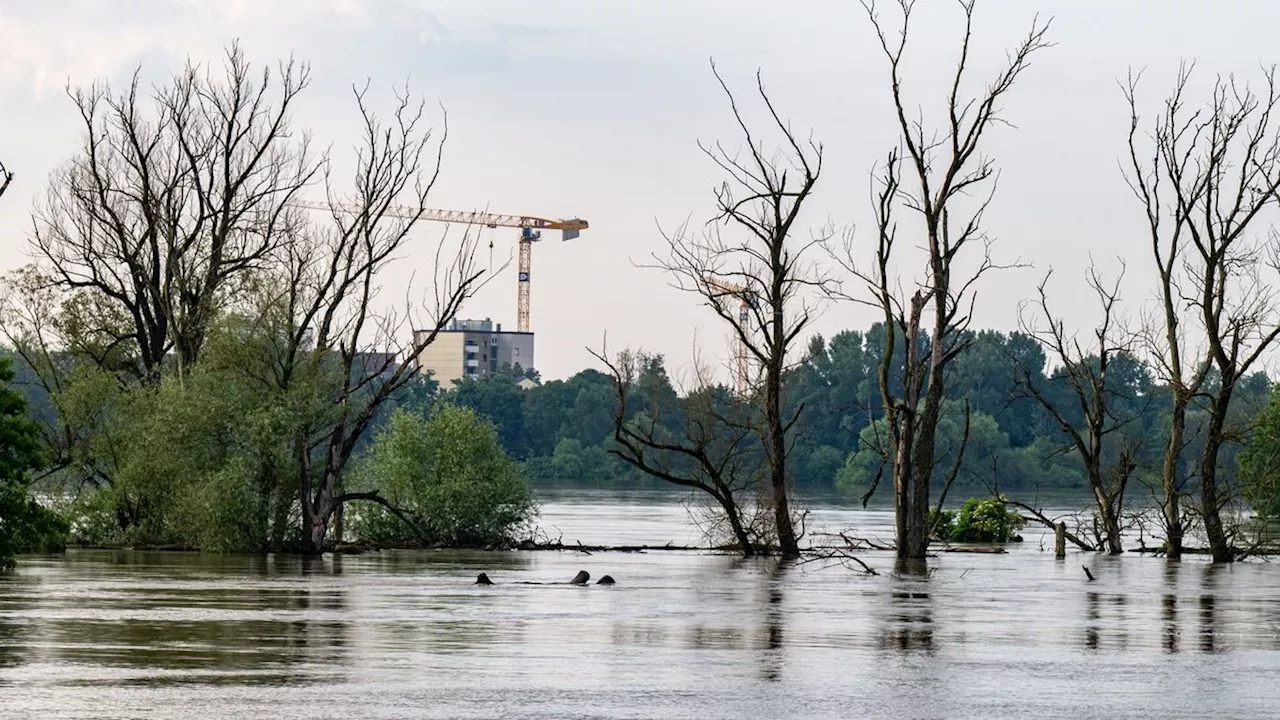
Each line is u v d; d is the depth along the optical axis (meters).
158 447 132.00
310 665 55.69
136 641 62.50
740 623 71.62
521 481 143.00
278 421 127.38
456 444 141.38
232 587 91.25
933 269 124.00
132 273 145.50
